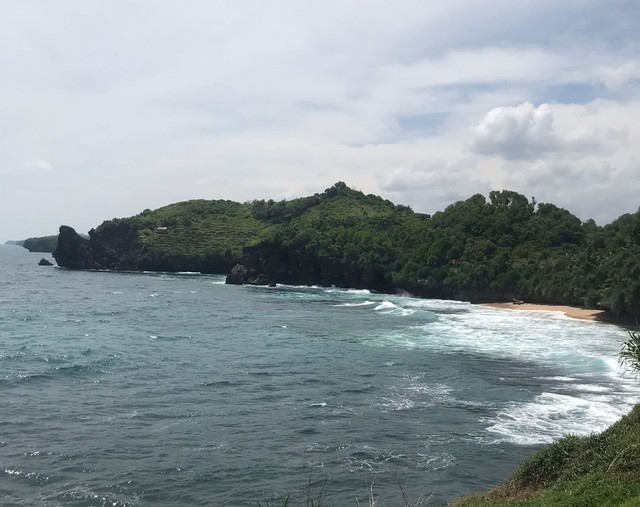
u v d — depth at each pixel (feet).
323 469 54.90
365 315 192.65
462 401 78.33
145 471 53.98
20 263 634.43
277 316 190.49
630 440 42.09
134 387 86.74
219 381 90.94
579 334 141.79
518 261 250.16
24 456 56.90
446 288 259.80
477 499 43.55
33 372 95.35
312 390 85.40
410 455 58.23
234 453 58.95
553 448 46.11
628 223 221.25
